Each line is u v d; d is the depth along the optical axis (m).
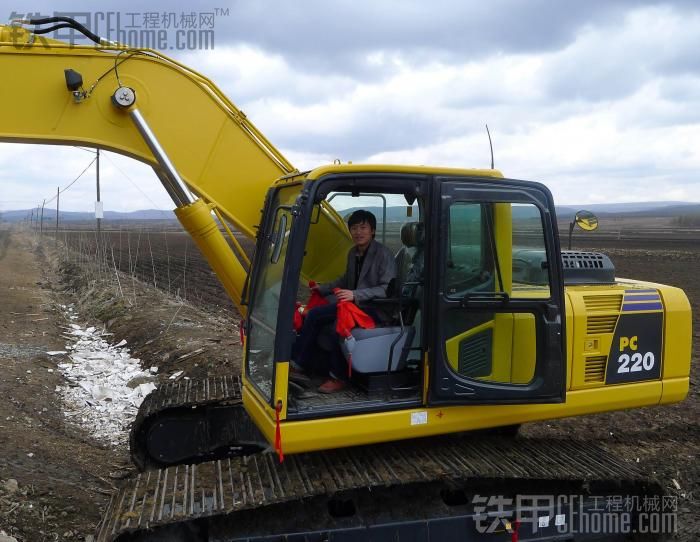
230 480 3.77
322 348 4.23
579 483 4.20
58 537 4.57
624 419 7.19
